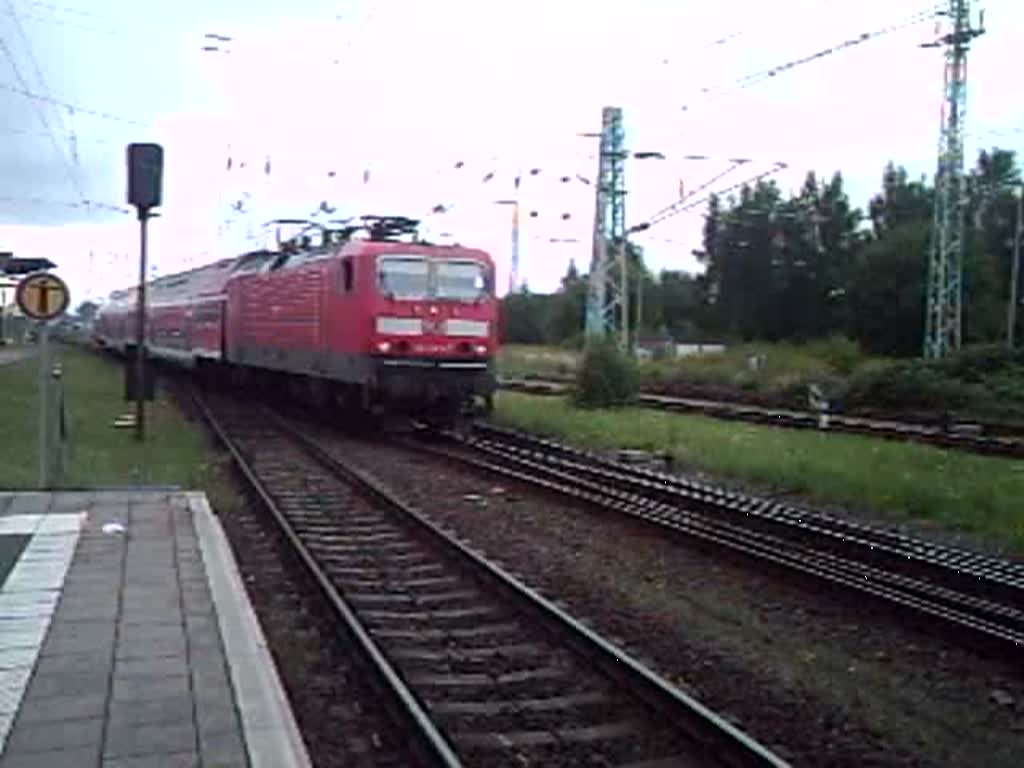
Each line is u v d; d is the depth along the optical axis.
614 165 44.38
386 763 6.62
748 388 41.56
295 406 32.69
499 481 18.52
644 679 7.70
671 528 13.72
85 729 6.00
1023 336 69.44
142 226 20.36
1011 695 8.21
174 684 6.73
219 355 38.06
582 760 6.71
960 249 43.53
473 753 6.79
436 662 8.70
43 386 14.65
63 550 10.69
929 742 7.22
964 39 40.59
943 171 41.88
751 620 10.15
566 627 9.11
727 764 6.52
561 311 95.12
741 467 20.08
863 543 12.94
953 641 9.45
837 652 9.20
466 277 25.52
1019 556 13.59
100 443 21.23
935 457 21.19
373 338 24.70
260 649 7.47
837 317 86.50
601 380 33.03
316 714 7.45
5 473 16.34
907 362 37.09
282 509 15.34
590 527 14.54
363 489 17.12
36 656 7.28
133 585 9.25
